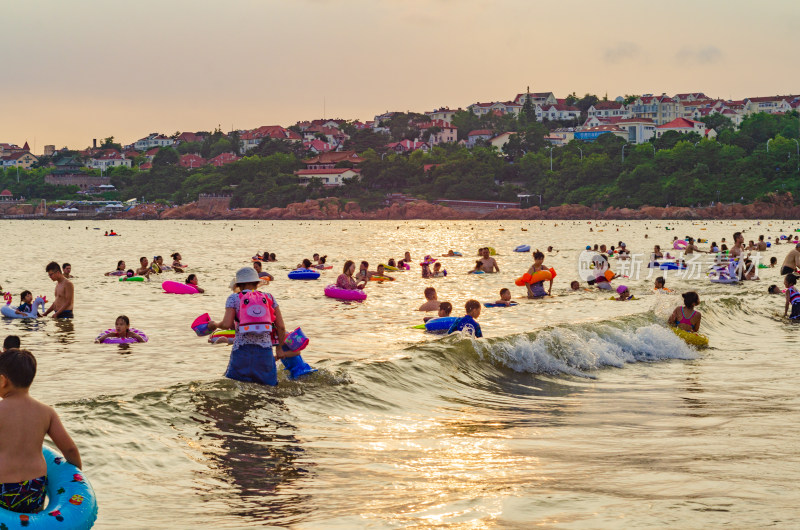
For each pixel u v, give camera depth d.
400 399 9.55
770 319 19.16
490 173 182.25
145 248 59.31
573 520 5.02
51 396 9.73
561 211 164.00
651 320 15.88
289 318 18.88
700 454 6.99
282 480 6.07
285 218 181.25
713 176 159.62
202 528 4.92
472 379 11.20
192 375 11.42
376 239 77.38
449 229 110.94
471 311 13.33
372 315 19.47
